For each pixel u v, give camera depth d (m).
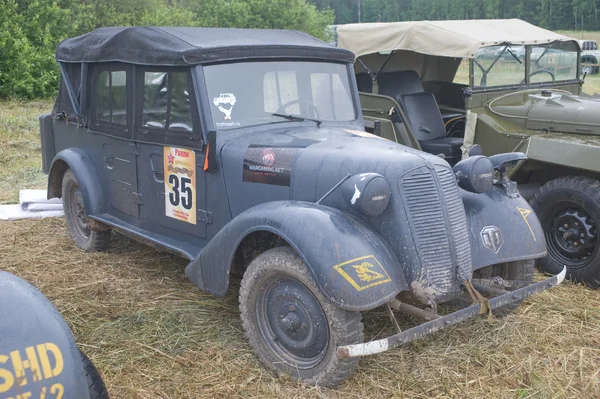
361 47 7.12
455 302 4.12
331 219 3.36
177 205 4.49
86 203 5.24
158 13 17.83
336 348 3.25
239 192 4.04
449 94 7.77
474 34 6.27
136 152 4.76
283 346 3.58
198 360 3.71
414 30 6.55
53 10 14.98
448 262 3.52
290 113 4.45
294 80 4.51
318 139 4.00
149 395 3.34
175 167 4.43
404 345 3.89
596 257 4.85
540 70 6.70
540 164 5.38
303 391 3.38
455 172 3.98
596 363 3.77
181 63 4.09
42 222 6.46
